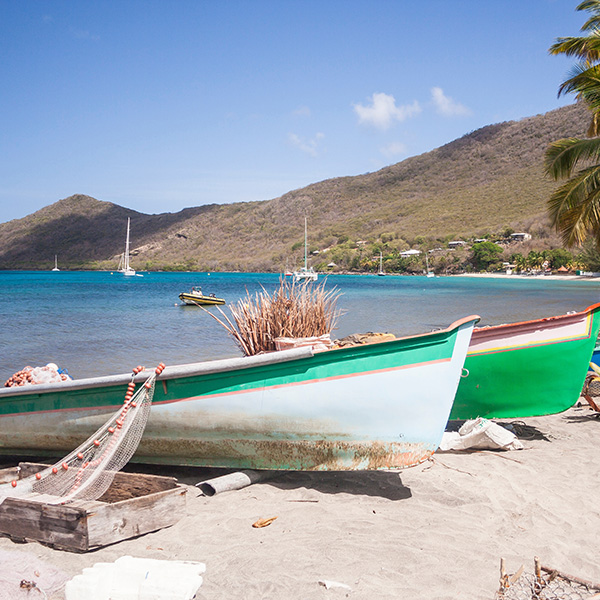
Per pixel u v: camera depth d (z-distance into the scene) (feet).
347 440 15.03
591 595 9.27
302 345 18.11
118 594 9.36
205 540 12.01
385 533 12.34
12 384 19.11
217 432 15.69
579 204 51.11
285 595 9.70
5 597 9.41
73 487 12.96
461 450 19.34
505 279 379.14
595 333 21.34
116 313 90.74
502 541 12.14
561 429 22.74
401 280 359.87
